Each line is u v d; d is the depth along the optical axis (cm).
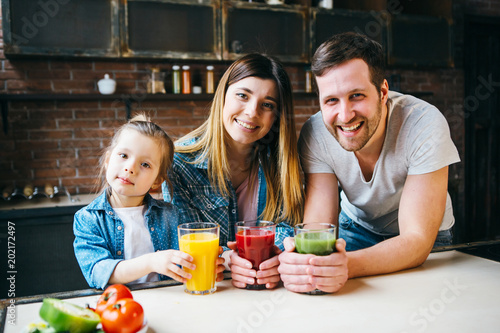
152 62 346
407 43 385
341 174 152
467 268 115
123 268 108
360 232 188
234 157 157
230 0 326
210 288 101
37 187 323
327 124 127
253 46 337
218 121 146
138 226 133
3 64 313
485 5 451
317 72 122
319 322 84
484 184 464
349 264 107
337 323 84
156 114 351
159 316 88
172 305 94
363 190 155
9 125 317
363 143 126
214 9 323
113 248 128
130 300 78
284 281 102
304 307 92
